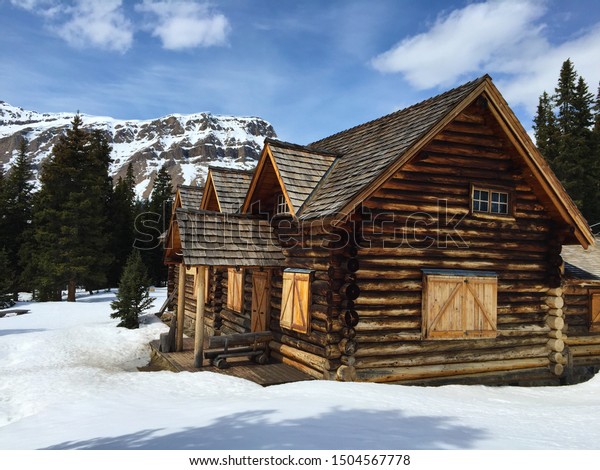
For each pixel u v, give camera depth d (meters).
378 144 11.19
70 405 7.75
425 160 10.14
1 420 7.84
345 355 9.16
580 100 36.25
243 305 13.77
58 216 33.00
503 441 5.22
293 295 10.69
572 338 12.33
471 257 10.52
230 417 5.98
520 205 11.07
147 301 19.72
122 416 6.70
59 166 33.94
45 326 20.02
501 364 10.59
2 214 41.69
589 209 34.34
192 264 10.41
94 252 33.75
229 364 11.16
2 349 14.95
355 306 9.35
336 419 5.82
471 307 10.21
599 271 13.05
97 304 28.44
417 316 9.87
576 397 9.42
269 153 11.52
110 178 45.28
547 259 11.31
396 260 9.77
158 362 13.15
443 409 7.03
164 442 4.88
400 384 9.65
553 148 35.50
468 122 10.60
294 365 10.71
